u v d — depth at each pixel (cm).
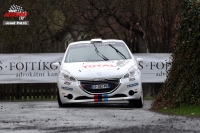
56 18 8950
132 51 7650
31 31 8869
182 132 2644
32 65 6681
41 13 8862
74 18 8688
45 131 2728
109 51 4856
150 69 6775
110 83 4391
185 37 4109
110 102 5241
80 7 8281
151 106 4622
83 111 3941
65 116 3531
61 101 4491
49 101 6062
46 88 7000
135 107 4575
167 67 6762
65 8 8519
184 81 4019
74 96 4422
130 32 7919
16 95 6944
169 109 4006
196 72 3953
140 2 7812
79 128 2830
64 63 4734
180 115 3578
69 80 4447
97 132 2648
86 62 4697
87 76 4409
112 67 4506
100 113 3750
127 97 4403
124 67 4509
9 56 6650
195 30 3991
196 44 3981
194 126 2894
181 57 4097
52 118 3397
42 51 6962
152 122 3117
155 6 7850
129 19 7881
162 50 7869
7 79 6650
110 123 3070
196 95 3934
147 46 7869
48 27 9075
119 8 7862
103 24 8606
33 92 6981
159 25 7900
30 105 4900
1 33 8669
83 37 8575
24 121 3216
